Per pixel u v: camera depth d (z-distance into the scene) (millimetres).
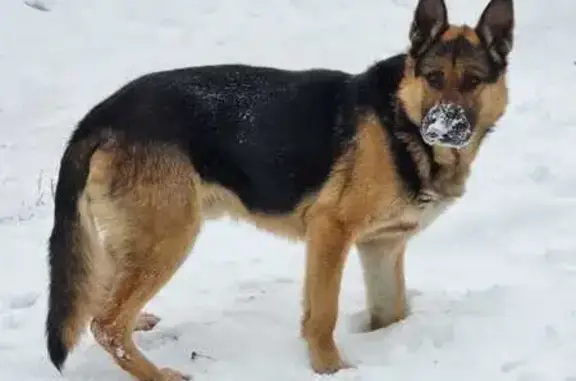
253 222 3215
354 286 3500
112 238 3092
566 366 2939
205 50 5887
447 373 2975
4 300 3441
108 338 3051
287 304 3398
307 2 6582
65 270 3049
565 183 3941
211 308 3404
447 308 3260
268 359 3125
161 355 3168
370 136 3051
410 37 3090
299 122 3107
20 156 4574
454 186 3104
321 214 3086
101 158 3082
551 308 3182
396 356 3068
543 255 3502
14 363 3111
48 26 6223
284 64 5574
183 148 3090
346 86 3133
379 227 3104
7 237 3877
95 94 5270
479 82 3059
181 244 3096
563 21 5828
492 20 3094
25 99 5211
